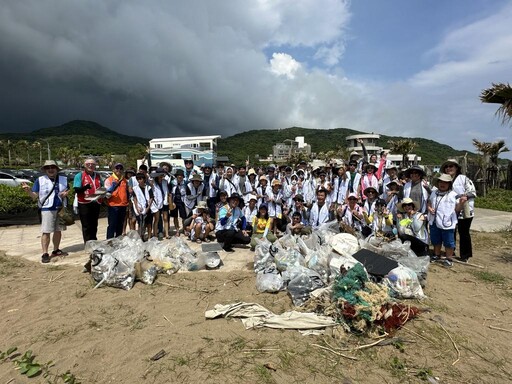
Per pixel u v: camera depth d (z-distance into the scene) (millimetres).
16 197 9625
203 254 5266
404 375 2689
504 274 5266
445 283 4758
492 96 6461
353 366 2789
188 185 7832
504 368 2826
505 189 22719
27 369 2695
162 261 5047
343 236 5082
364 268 3816
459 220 5828
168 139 39188
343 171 7875
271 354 2902
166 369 2691
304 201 7793
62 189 5734
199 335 3205
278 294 4199
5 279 4734
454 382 2633
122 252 4746
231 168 8719
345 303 3375
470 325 3537
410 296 4078
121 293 4238
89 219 6051
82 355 2902
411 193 6031
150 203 6863
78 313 3693
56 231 5809
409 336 3264
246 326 3350
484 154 24891
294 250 4848
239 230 6641
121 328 3361
